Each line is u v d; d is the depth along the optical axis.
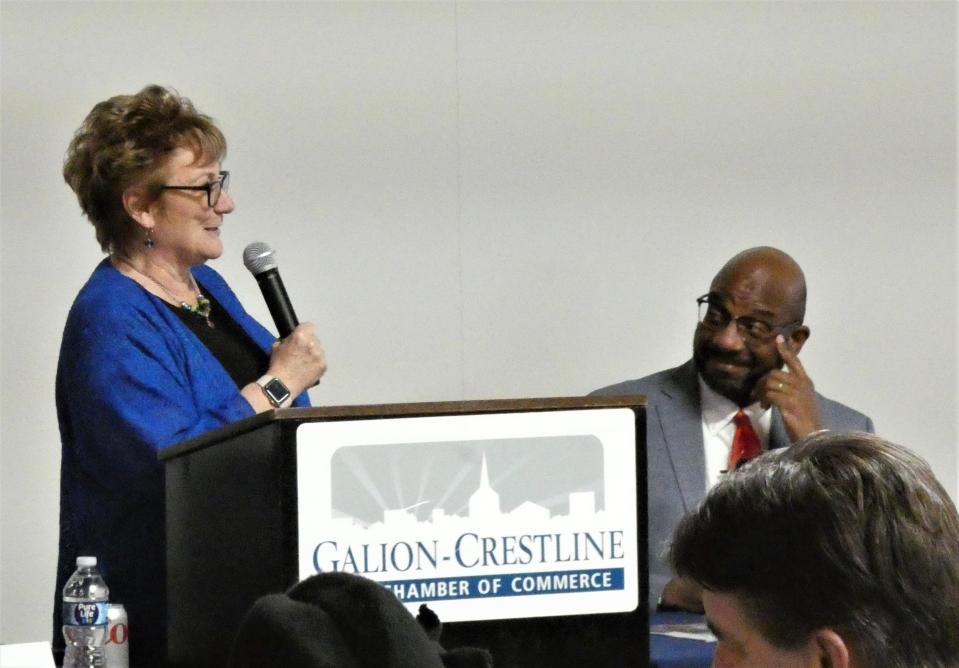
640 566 3.50
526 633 3.42
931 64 9.81
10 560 8.48
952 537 1.94
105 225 5.61
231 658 1.61
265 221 8.84
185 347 5.34
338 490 3.29
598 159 9.37
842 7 9.66
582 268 9.38
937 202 9.86
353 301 9.02
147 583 5.05
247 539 3.42
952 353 9.91
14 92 8.45
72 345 5.28
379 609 1.59
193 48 8.70
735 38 9.53
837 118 9.70
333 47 8.92
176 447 3.94
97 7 8.55
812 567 1.92
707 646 4.25
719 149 9.55
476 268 9.21
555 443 3.44
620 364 9.45
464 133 9.15
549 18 9.23
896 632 1.90
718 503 2.02
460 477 3.38
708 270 9.57
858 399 9.85
